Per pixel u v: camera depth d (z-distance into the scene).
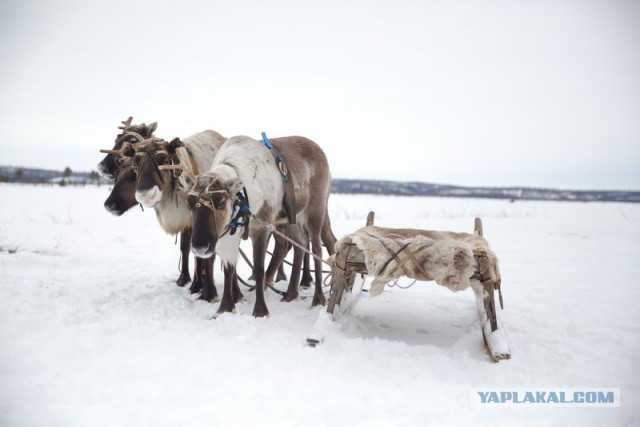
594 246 12.04
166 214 6.10
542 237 13.84
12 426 2.72
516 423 3.00
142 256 9.02
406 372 3.79
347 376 3.68
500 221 18.77
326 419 2.94
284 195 5.57
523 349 4.34
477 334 4.69
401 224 15.96
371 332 4.91
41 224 13.19
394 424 2.93
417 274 4.31
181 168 5.24
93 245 10.07
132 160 5.90
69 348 3.87
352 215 20.02
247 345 4.21
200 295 5.89
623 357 4.21
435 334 4.93
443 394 3.40
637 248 11.70
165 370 3.56
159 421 2.84
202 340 4.25
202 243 4.52
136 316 4.83
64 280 6.38
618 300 6.40
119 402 3.06
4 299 5.19
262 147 5.52
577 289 7.14
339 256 4.71
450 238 4.68
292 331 4.82
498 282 4.45
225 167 4.97
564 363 4.02
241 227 5.14
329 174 6.50
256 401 3.13
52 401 3.05
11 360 3.60
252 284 6.92
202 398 3.16
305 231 6.22
